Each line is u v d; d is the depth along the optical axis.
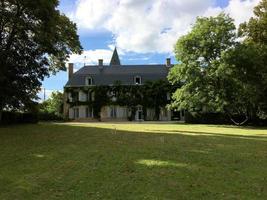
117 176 12.70
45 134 27.09
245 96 54.72
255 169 14.43
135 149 18.52
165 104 80.81
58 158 15.98
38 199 10.37
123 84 82.62
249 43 54.66
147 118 81.38
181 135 28.03
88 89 82.88
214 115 60.75
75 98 83.25
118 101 81.94
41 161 15.38
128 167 14.00
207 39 54.91
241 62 53.25
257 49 53.81
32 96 41.88
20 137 24.88
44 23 38.59
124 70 85.44
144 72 84.62
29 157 16.38
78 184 11.74
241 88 54.53
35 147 19.62
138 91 81.69
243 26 55.16
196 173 13.30
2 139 23.75
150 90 81.31
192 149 19.11
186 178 12.58
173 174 13.03
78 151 17.88
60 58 45.09
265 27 54.41
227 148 20.14
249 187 11.77
